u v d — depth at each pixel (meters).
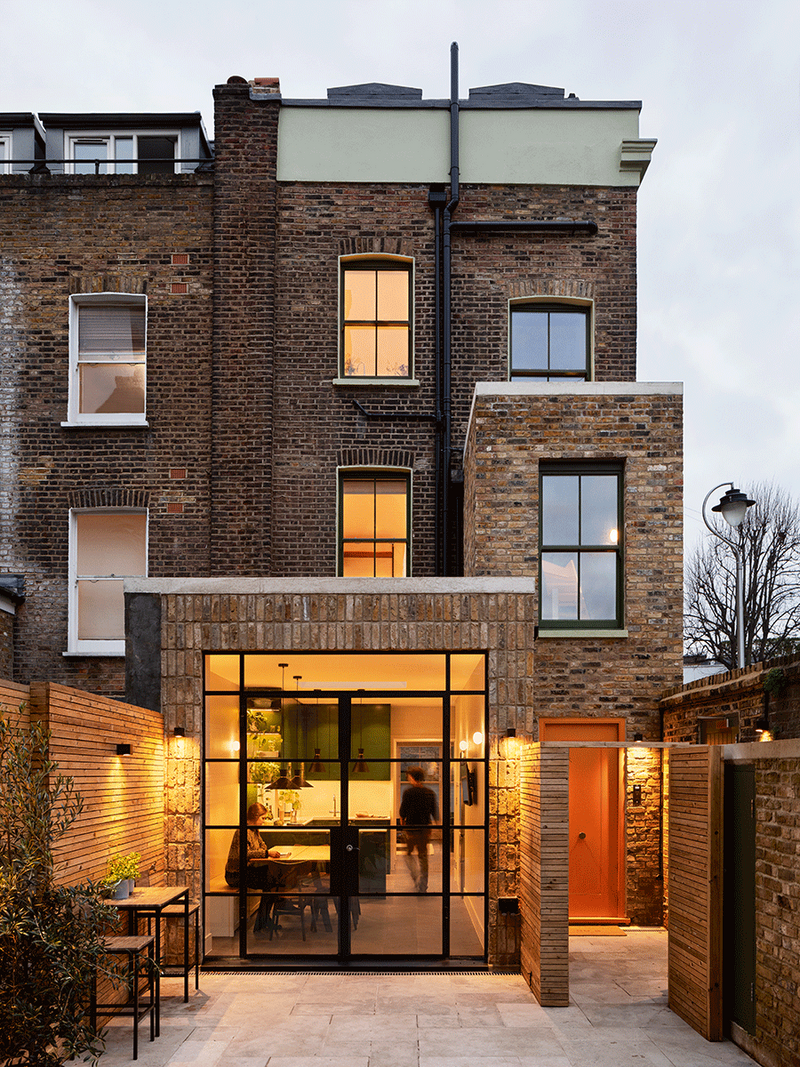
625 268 12.40
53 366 12.21
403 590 8.76
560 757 7.43
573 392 10.52
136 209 12.33
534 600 8.84
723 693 8.55
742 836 6.45
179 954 8.34
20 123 13.12
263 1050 6.27
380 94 13.24
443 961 8.46
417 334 12.34
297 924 8.56
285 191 12.39
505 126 12.49
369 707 8.80
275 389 12.20
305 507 12.09
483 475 10.44
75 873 6.34
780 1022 5.68
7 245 12.30
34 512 12.05
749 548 27.22
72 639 11.93
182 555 11.95
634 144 12.33
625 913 10.16
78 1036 5.00
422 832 8.66
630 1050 6.29
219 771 8.78
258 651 8.81
